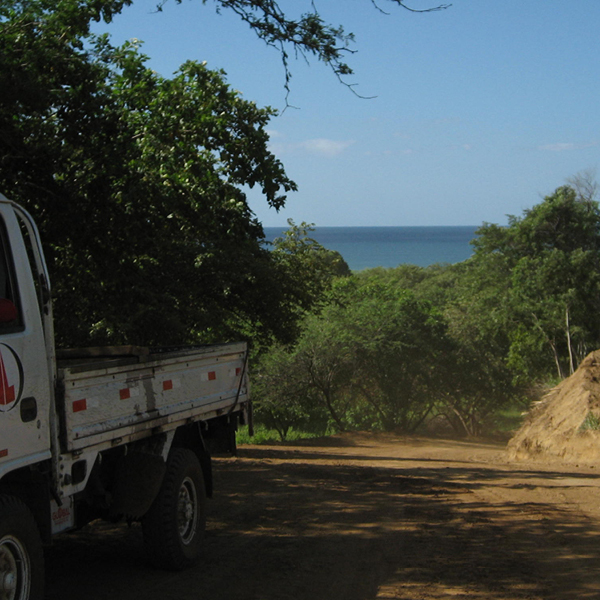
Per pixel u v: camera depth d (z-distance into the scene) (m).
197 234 12.31
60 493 4.03
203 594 4.77
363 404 35.59
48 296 4.10
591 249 40.91
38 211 9.30
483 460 18.88
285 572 5.34
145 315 10.98
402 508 8.17
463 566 5.52
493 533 6.75
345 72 8.21
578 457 15.95
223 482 10.31
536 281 37.38
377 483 10.31
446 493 9.38
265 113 10.51
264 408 31.31
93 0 9.16
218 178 11.11
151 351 6.55
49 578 5.12
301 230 16.53
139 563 5.53
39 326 3.99
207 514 7.71
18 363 3.71
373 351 31.58
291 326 15.58
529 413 19.81
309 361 31.02
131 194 9.04
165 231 11.32
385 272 93.19
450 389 35.53
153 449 5.19
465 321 38.09
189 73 10.17
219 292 13.39
